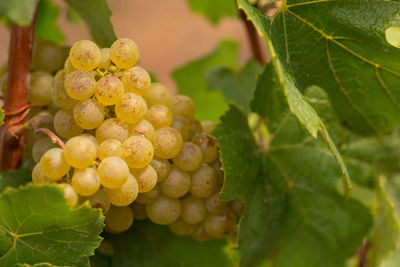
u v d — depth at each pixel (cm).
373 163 67
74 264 54
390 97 62
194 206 59
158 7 228
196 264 65
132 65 56
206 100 88
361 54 60
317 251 66
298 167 65
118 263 62
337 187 66
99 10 58
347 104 64
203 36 214
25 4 53
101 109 55
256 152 63
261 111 64
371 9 58
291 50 60
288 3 58
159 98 57
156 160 56
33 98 58
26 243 54
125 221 58
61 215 52
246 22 77
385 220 64
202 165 58
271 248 65
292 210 66
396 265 66
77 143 52
